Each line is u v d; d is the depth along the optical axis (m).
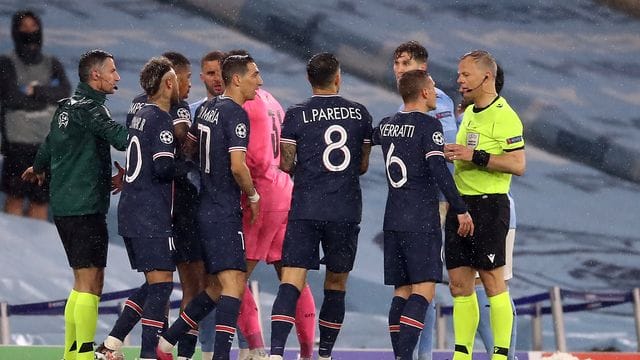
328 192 24.23
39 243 46.69
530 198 53.12
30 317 43.03
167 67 24.36
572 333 46.81
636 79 54.81
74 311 25.45
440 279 24.17
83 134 25.09
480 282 27.09
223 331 24.03
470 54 24.64
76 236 25.12
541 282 51.38
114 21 51.91
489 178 24.36
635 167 54.03
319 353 25.39
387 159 24.33
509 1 55.03
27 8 50.22
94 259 25.23
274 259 26.25
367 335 46.31
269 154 25.78
